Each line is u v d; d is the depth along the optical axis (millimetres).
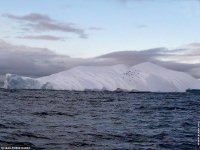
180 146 23156
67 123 37844
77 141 24438
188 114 56156
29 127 32344
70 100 106500
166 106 79688
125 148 22000
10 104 74000
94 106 76688
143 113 57062
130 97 144375
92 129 32438
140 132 30547
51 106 71875
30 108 62312
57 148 21500
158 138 26750
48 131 29797
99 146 22609
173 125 37531
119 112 58656
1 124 33250
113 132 30203
